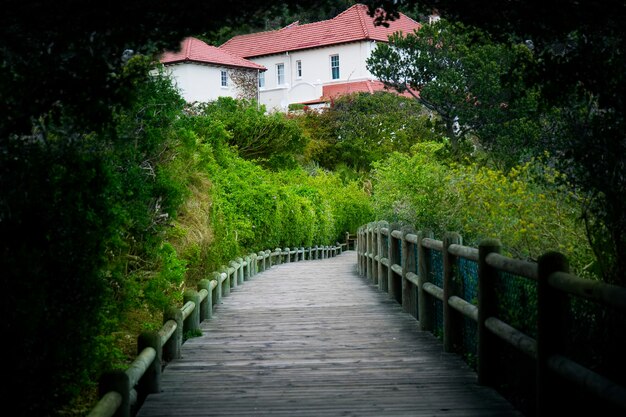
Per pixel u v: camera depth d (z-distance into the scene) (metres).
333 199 30.44
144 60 4.34
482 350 5.66
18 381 3.95
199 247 11.31
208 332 8.55
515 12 4.63
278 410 5.11
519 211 9.08
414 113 39.59
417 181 15.25
